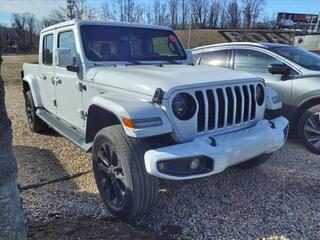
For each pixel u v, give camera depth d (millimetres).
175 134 3010
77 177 4332
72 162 4855
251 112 3568
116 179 3229
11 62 26594
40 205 3514
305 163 4762
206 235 3006
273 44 6246
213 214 3357
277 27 65812
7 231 1910
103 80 3658
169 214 3359
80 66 4074
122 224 3178
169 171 2842
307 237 2965
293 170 4480
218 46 6539
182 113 3039
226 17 66125
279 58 5711
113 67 3945
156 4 54969
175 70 3625
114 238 2883
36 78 5840
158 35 4742
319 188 3934
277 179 4184
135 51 4496
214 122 3232
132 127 2828
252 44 6125
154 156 2789
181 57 4891
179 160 2855
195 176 2904
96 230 3023
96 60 4086
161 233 3037
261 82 3668
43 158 5031
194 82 3121
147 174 2969
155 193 3039
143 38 4586
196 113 3078
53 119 5199
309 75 5379
